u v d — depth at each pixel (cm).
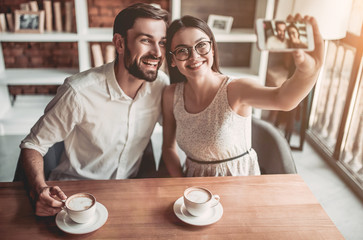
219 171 152
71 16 304
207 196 118
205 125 149
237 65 351
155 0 320
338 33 245
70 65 345
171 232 111
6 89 336
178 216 116
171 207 122
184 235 110
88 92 149
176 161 167
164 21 143
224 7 324
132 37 140
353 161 262
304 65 105
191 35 135
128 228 112
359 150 257
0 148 298
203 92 147
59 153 172
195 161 157
